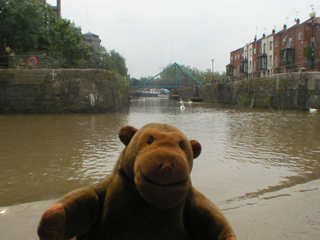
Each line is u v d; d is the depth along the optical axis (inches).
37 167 254.1
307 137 430.0
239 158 292.2
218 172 239.9
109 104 912.9
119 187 73.1
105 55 2174.0
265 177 226.2
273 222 143.9
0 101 818.2
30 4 1053.8
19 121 625.6
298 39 1795.0
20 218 145.9
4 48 1123.3
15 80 819.4
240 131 497.0
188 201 76.0
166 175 57.9
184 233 74.4
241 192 190.1
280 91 1172.5
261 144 371.6
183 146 70.0
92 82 859.4
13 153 310.0
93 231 74.2
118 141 384.2
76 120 657.0
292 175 232.4
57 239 63.9
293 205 166.9
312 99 1063.6
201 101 2247.8
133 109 1192.8
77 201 69.7
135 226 70.1
